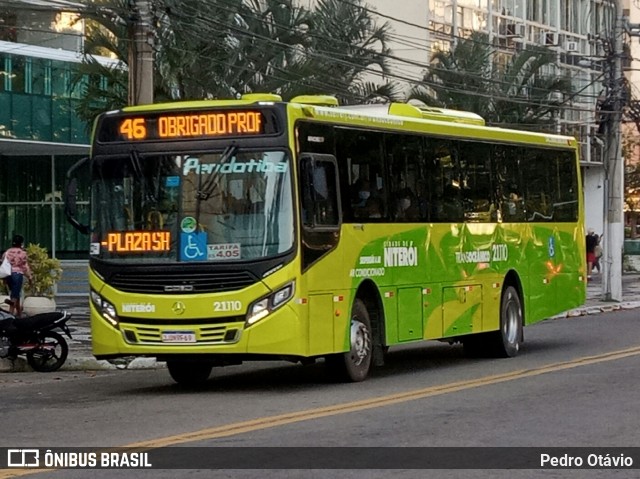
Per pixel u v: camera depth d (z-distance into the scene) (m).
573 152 26.45
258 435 12.99
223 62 33.03
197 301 16.80
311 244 17.06
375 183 18.95
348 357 18.25
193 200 17.02
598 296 45.19
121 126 17.53
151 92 23.39
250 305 16.67
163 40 31.44
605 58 42.00
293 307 16.69
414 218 20.02
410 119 20.17
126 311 17.16
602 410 14.85
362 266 18.41
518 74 48.75
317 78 35.66
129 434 13.27
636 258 71.94
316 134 17.52
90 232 17.59
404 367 21.28
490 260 22.58
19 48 40.19
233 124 17.06
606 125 42.19
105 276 17.33
